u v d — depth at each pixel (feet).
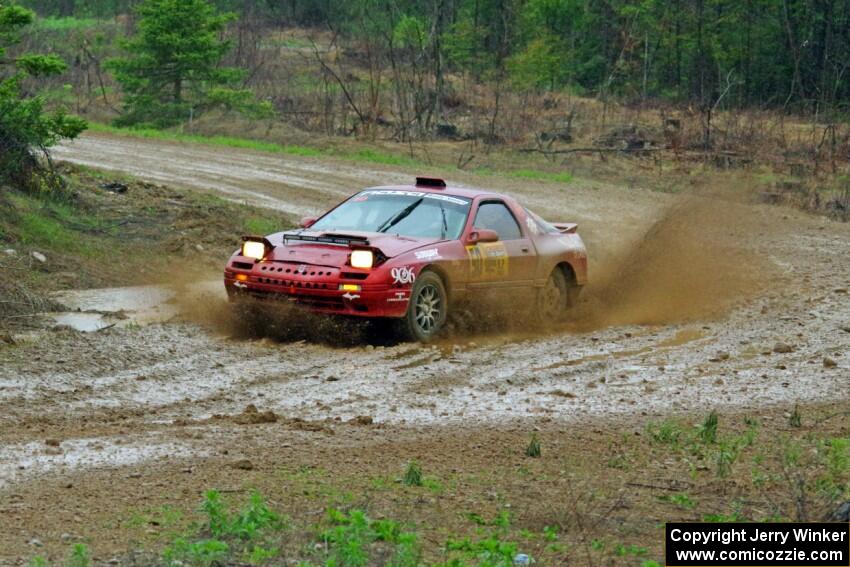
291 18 314.35
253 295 48.91
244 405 38.45
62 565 22.75
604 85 230.48
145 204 84.12
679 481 31.27
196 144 143.13
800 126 194.08
